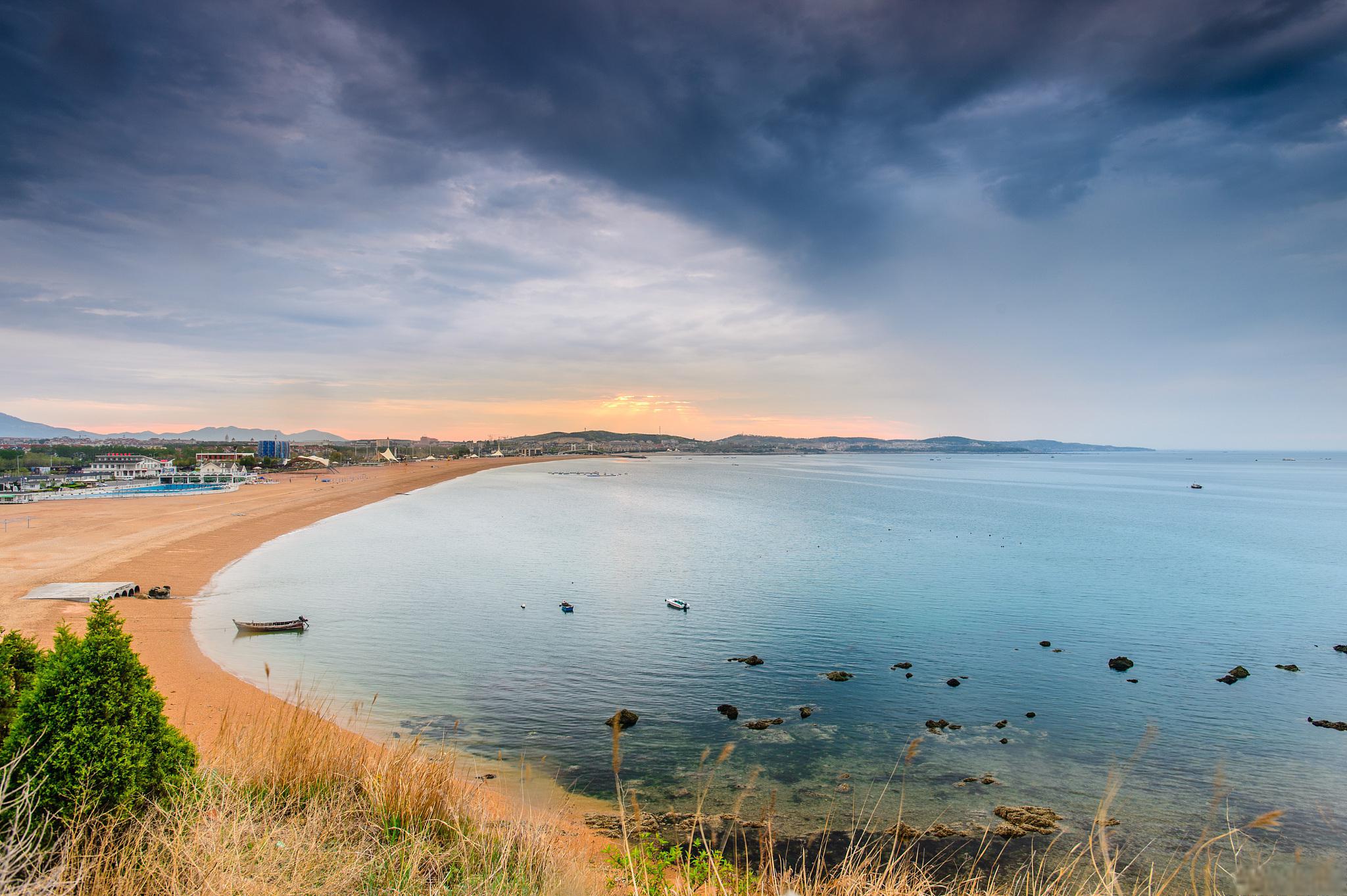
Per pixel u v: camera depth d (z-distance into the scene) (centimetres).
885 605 4362
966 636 3691
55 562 5094
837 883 802
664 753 2258
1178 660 3344
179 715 2183
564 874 787
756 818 1827
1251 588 5009
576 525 8775
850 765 2208
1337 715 2686
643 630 3725
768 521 9262
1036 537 7694
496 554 6291
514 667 3059
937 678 3045
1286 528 8825
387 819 841
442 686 2791
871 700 2770
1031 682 3017
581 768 2117
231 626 3594
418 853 746
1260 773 2192
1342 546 7206
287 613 3931
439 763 989
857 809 1912
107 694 719
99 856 611
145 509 9406
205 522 8044
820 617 4041
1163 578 5331
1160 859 1680
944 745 2370
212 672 2778
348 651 3219
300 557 5956
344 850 722
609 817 1769
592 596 4522
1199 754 2333
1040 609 4306
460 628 3678
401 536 7581
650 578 5162
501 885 704
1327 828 1870
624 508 11294
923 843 1739
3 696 851
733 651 3366
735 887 809
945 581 5134
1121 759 2273
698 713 2603
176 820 684
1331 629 3919
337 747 981
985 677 3066
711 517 9800
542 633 3625
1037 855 1691
